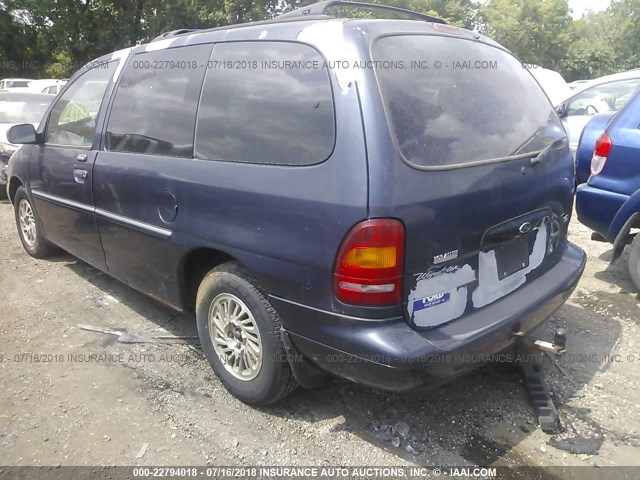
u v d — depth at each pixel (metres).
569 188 3.11
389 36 2.49
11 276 4.70
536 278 2.93
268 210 2.48
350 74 2.31
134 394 3.06
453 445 2.67
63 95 4.27
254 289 2.68
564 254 3.21
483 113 2.64
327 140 2.32
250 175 2.57
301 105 2.45
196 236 2.86
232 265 2.80
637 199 4.00
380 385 2.30
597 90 7.78
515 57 3.25
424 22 2.77
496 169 2.52
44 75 27.94
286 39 2.60
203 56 2.99
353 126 2.24
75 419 2.85
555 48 44.00
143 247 3.31
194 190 2.83
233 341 2.92
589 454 2.60
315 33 2.50
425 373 2.24
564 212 3.12
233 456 2.60
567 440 2.70
